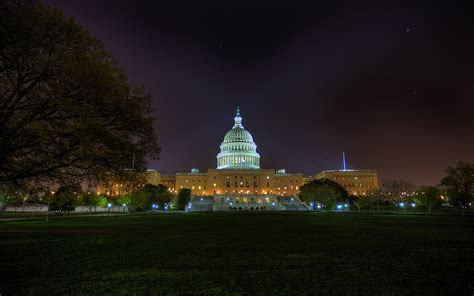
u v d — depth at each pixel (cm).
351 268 1389
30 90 1662
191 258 1666
